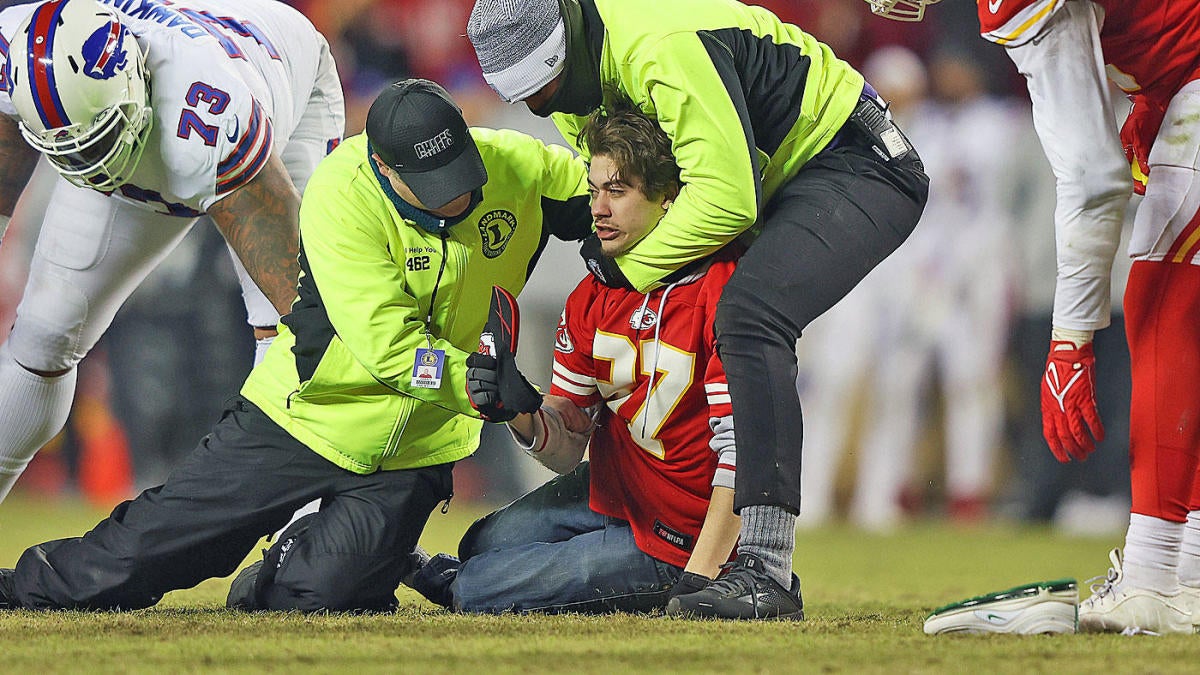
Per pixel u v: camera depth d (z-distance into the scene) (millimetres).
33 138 11141
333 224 10406
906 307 24453
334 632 9219
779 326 10023
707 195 9859
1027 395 25062
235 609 11258
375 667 7672
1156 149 10125
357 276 10328
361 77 27031
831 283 10266
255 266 11914
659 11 10156
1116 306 24172
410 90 10164
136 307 25047
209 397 25172
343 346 10656
